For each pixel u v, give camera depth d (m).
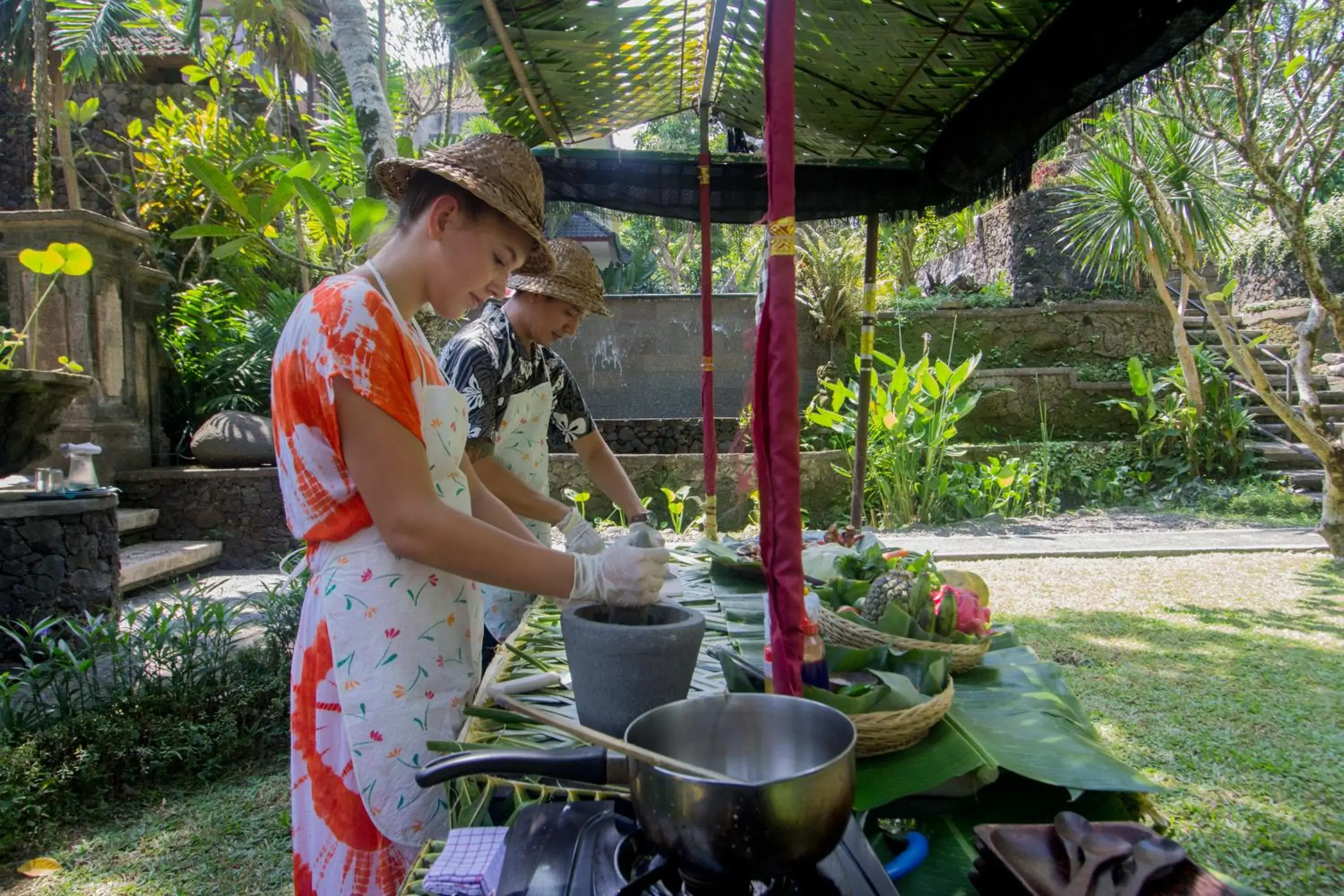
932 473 7.86
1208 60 5.74
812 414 8.16
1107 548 6.26
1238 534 6.72
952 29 2.20
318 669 1.29
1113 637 4.25
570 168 3.52
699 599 2.14
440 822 1.25
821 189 3.40
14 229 6.73
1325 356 10.30
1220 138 5.68
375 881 1.26
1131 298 10.65
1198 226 8.23
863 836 0.87
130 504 6.89
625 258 16.78
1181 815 2.47
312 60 8.95
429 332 7.49
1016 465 8.03
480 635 1.50
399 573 1.26
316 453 1.23
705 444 3.22
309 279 9.34
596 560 1.23
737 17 2.51
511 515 1.63
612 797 0.99
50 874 2.49
